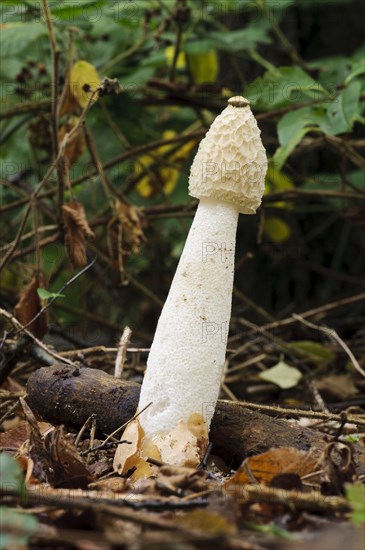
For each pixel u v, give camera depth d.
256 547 0.41
